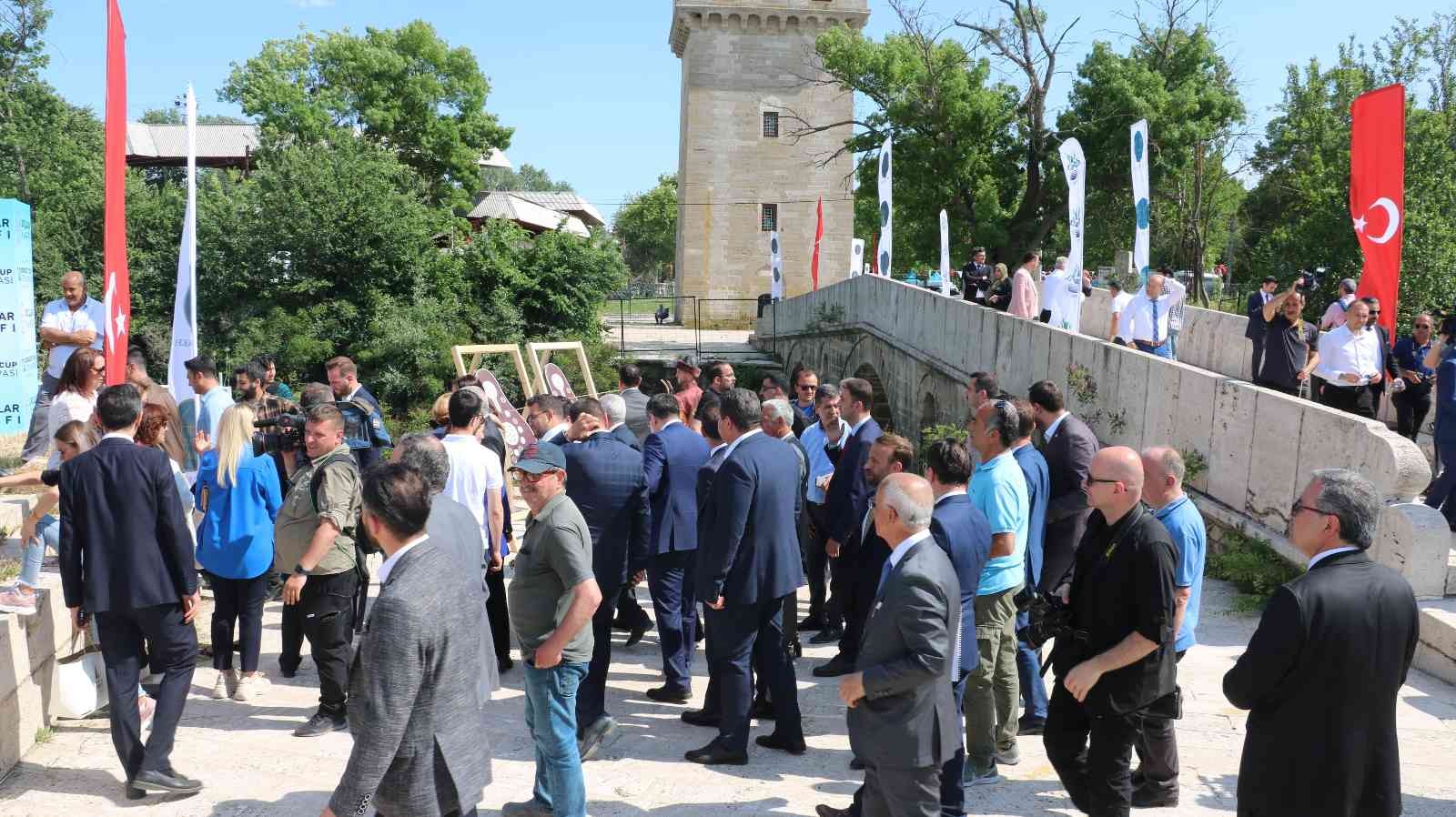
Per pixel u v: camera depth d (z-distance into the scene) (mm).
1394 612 3283
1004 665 5137
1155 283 13078
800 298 30422
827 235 44594
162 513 4871
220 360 24203
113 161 8633
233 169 31859
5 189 32219
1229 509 8977
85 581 4836
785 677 5582
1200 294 30578
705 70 43656
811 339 28984
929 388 18906
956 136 33656
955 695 4348
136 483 4812
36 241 28438
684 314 44688
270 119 39500
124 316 8875
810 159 44281
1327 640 3225
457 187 45406
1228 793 4984
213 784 5223
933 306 18641
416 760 3191
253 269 25328
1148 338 13117
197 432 7578
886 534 3877
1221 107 32844
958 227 34812
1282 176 35406
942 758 3764
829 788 5180
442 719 3219
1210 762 5352
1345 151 25547
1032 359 13805
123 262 8836
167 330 24844
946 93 33000
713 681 6062
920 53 33844
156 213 28562
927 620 3641
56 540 6418
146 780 4957
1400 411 10750
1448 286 18750
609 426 6980
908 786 3770
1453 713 5910
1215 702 6184
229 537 6359
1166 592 3883
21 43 36281
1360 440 7355
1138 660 3977
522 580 4441
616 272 29156
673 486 6508
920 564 3713
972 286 19500
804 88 44031
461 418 6379
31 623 5625
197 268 25641
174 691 5027
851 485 6781
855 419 6891
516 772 5438
